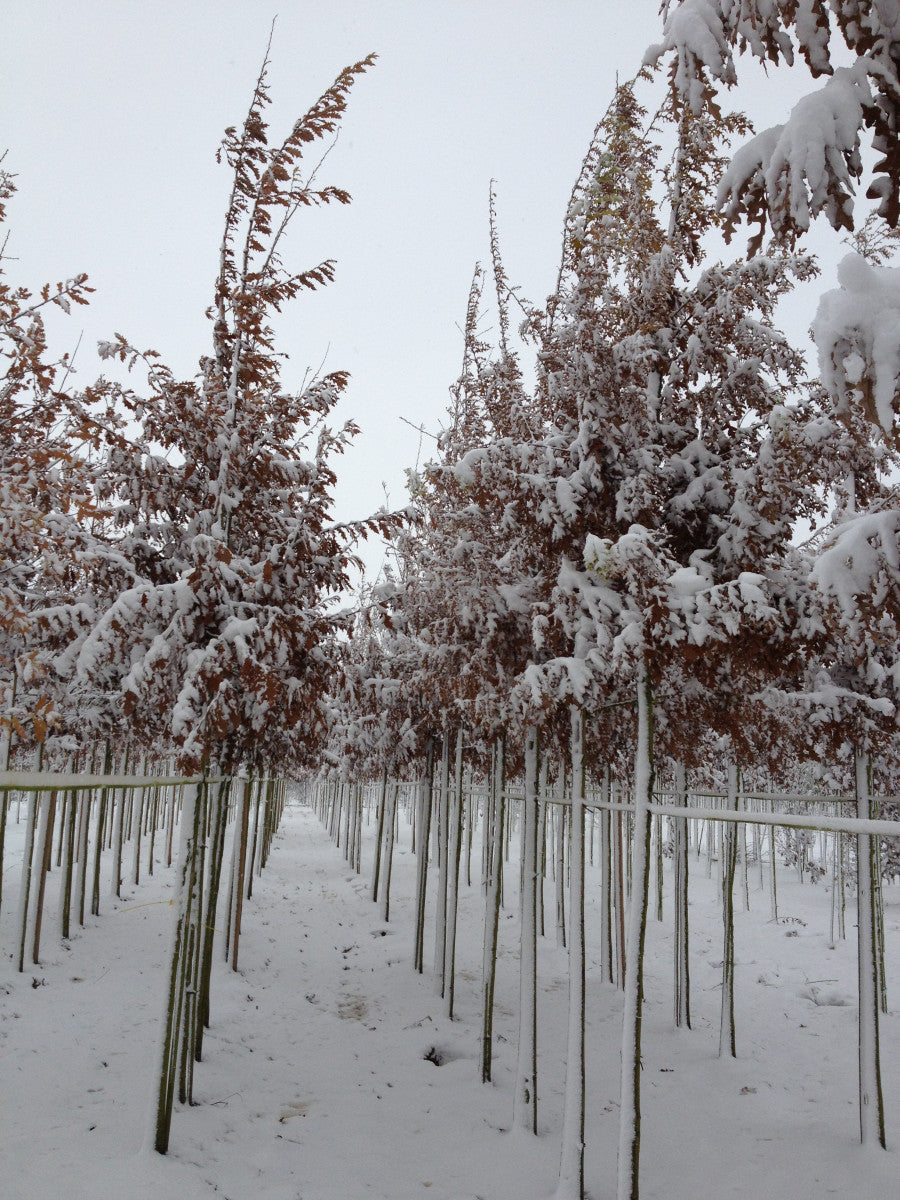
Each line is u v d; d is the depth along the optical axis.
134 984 7.57
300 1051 6.55
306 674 5.37
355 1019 7.63
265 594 5.25
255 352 5.59
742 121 5.21
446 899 8.76
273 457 5.63
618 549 3.75
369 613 5.68
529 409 5.48
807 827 2.72
